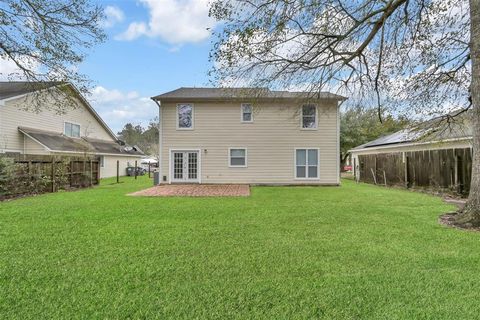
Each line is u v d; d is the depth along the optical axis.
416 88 8.52
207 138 15.77
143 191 12.28
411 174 12.96
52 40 9.09
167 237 4.82
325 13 7.00
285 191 12.41
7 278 3.19
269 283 3.07
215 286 3.00
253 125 15.74
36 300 2.70
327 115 15.63
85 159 14.92
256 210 7.35
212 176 15.77
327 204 8.40
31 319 2.38
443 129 9.48
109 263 3.64
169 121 15.78
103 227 5.52
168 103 15.77
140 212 7.08
